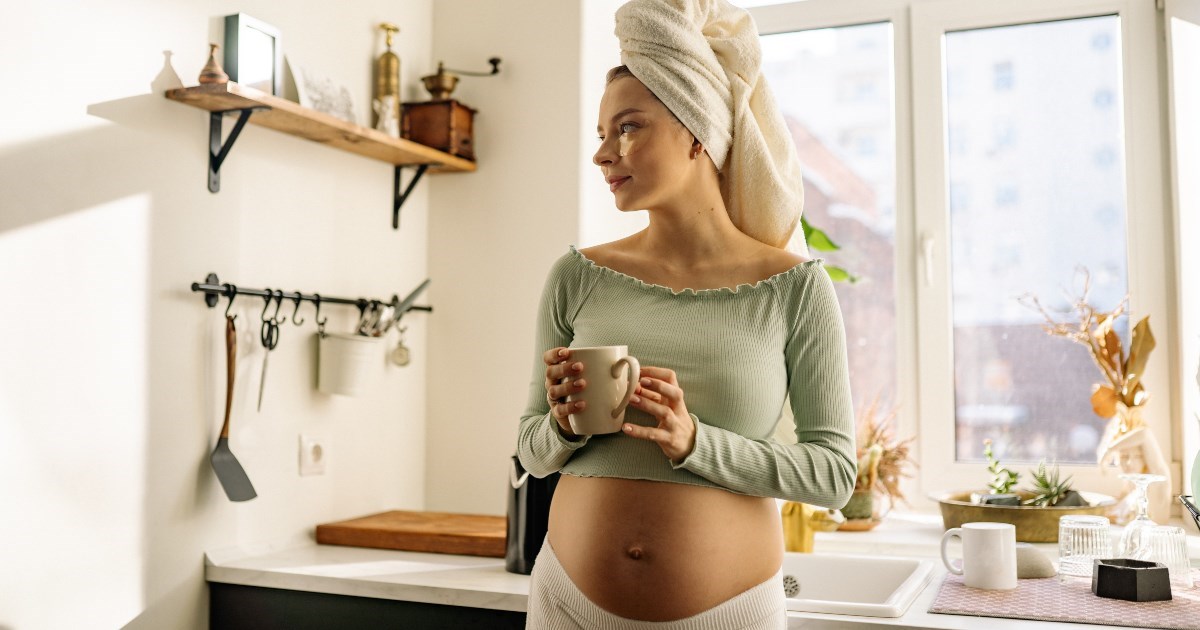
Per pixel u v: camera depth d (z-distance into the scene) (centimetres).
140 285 178
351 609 188
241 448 201
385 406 243
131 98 177
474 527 217
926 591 175
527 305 247
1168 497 229
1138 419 237
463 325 254
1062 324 260
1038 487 234
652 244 137
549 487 189
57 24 163
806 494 122
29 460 158
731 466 118
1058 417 260
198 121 191
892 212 279
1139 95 254
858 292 281
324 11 223
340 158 229
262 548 207
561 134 246
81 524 167
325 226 224
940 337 269
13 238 156
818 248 267
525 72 251
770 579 125
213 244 195
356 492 233
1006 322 266
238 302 200
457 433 254
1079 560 185
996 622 152
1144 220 253
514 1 253
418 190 255
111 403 173
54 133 162
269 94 200
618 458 123
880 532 240
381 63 238
